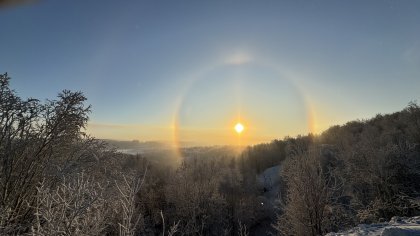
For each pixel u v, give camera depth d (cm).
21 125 1141
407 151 2575
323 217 1566
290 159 1750
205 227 3347
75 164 909
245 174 6738
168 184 3738
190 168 4216
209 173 4497
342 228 1642
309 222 1516
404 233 632
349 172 2512
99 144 1207
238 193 4994
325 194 1536
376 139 3422
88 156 1136
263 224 4384
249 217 4388
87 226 404
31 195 912
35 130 1179
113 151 1239
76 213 381
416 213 2116
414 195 2338
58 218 393
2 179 987
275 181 6150
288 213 1600
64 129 1178
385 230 665
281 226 1636
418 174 2500
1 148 1042
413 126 3747
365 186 2553
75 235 386
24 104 1135
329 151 3186
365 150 2620
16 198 943
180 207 3272
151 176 3316
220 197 3981
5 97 1109
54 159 1059
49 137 1163
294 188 1577
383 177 2406
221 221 3738
